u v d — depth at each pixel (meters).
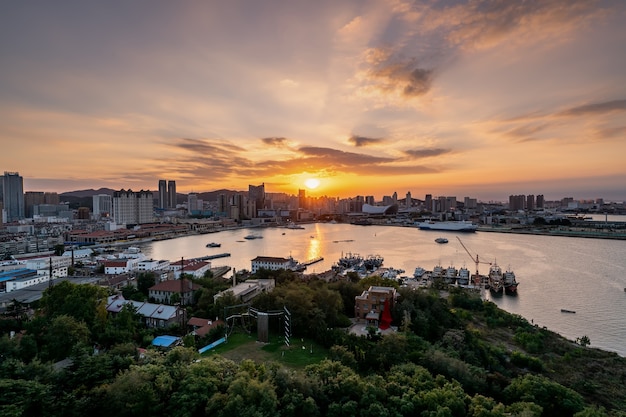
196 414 55.06
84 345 76.88
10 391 49.25
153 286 153.25
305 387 61.06
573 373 95.62
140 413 52.97
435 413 56.84
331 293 115.56
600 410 64.19
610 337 134.25
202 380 58.34
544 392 69.44
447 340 99.25
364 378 70.56
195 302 144.88
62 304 99.31
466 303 152.12
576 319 153.25
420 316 111.19
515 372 92.12
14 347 75.06
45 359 76.31
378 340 95.94
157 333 107.19
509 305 173.12
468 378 73.75
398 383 66.62
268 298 112.44
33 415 49.16
